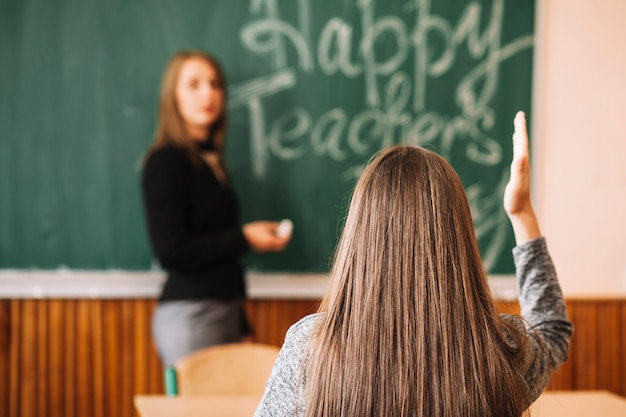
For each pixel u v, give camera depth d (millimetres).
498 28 3064
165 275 2975
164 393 2979
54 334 2932
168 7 2926
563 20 3094
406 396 961
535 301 1209
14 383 2916
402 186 1029
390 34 3029
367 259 1010
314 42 2996
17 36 2877
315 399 987
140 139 2947
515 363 1046
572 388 3146
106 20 2906
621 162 3145
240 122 2984
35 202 2914
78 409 2943
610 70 3123
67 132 2916
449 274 1000
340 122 3023
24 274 2914
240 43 2965
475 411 973
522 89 3088
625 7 3111
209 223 2609
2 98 2879
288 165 3014
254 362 2191
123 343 2961
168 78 2732
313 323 1052
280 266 3021
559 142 3117
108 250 2951
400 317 981
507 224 3104
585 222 3148
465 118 3072
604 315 3152
